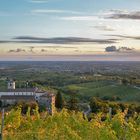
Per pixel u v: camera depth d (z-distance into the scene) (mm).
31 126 29609
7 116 30859
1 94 149625
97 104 89500
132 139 26656
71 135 26547
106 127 26812
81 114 29922
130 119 29719
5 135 27125
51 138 26938
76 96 169875
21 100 134250
